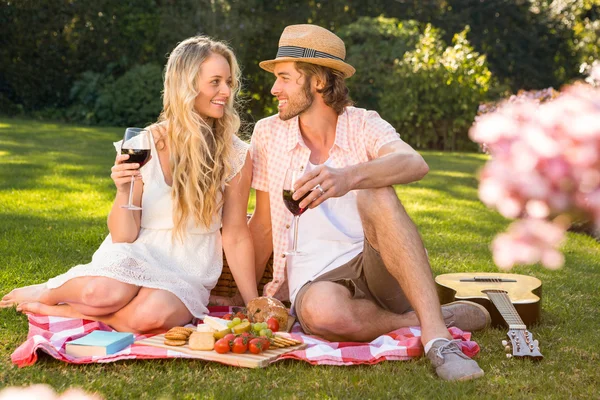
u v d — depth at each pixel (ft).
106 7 44.93
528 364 7.16
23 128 35.86
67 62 44.93
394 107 43.16
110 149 29.55
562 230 3.04
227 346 7.12
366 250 7.87
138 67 43.55
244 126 9.76
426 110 43.01
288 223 8.76
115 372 6.74
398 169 7.36
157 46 46.29
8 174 21.34
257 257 9.34
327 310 7.69
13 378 6.47
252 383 6.45
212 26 46.52
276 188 8.83
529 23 64.64
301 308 7.95
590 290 11.22
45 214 16.11
